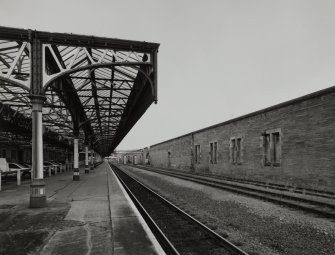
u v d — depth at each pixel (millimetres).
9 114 19281
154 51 11375
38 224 7352
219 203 11250
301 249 5902
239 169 21688
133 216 8141
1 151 29656
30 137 25688
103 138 53969
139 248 5395
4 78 9797
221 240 6355
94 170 39844
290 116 15625
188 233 7387
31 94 9812
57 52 11344
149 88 13125
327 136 12875
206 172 29203
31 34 9992
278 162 17016
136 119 19328
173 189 16719
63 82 14070
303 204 10062
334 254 5586
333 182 12453
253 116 19625
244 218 8656
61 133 36812
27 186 17516
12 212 8969
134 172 37750
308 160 14117
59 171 35312
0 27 9789
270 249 6000
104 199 11484
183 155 38156
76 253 5156
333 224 7727
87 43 10758
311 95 13820
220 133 25594
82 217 8148
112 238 6035
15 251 5297
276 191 13367
